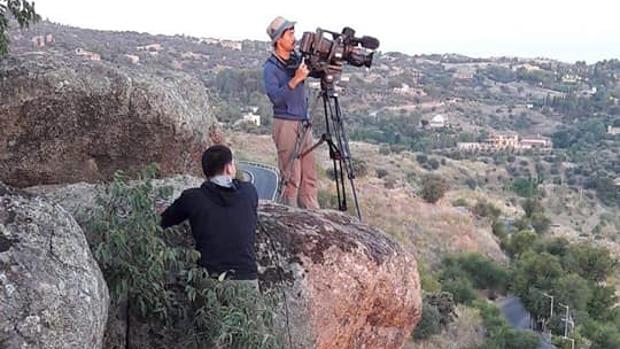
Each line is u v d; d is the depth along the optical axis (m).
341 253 5.25
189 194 4.39
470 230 41.12
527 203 60.53
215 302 4.13
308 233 5.26
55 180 5.81
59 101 5.62
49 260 3.28
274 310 4.72
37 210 3.41
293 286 4.95
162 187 4.56
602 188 93.56
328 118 6.44
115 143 5.96
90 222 4.14
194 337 4.26
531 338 26.58
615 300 36.62
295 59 6.40
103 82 5.79
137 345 4.32
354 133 88.75
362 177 45.16
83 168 5.90
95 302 3.40
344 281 5.16
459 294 30.95
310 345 4.91
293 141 6.48
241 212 4.41
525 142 118.75
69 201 5.09
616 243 64.69
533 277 35.00
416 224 38.97
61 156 5.78
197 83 7.04
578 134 128.12
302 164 6.71
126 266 3.99
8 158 5.60
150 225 4.09
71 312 3.22
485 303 30.73
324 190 22.44
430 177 57.75
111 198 4.25
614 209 87.25
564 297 33.56
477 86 156.50
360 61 6.35
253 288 4.34
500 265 36.94
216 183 4.43
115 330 4.24
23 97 5.50
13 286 3.09
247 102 54.75
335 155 6.54
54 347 3.11
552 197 87.06
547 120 138.38
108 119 5.85
